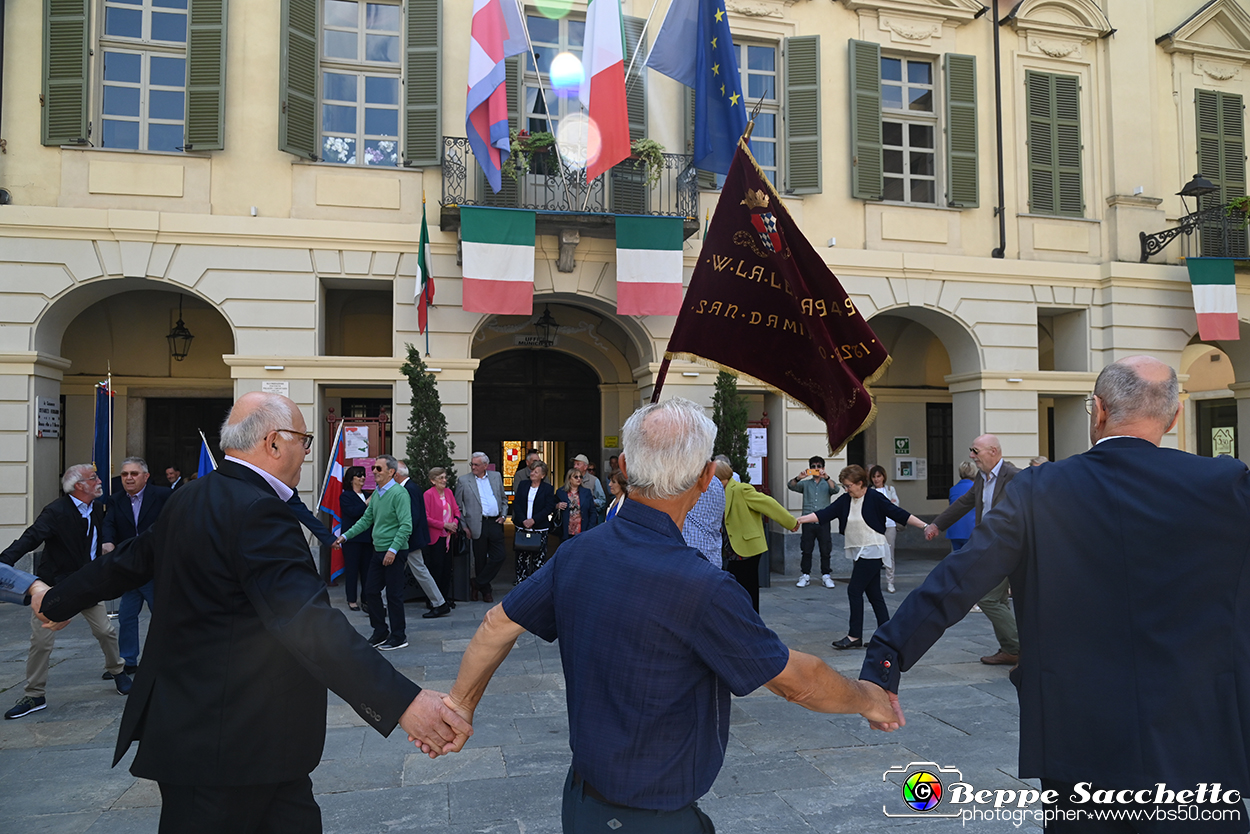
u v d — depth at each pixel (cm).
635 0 1172
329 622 201
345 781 403
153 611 216
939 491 1562
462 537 957
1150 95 1343
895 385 1544
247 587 204
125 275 1002
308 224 1049
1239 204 1263
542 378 1443
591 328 1395
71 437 1235
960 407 1288
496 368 1430
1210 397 1711
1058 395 1310
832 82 1241
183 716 204
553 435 1440
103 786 402
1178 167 1363
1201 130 1377
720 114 1052
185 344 1273
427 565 936
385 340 1325
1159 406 199
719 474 606
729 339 371
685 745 172
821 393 373
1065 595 191
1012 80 1305
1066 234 1307
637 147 1089
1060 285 1285
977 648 702
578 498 981
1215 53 1380
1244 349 1428
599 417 1450
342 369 1054
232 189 1045
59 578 552
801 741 457
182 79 1058
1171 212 1352
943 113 1280
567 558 188
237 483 221
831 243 1207
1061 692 189
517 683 582
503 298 1025
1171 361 1296
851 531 707
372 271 1072
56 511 550
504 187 1088
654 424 184
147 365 1269
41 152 1000
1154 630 183
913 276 1233
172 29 1058
